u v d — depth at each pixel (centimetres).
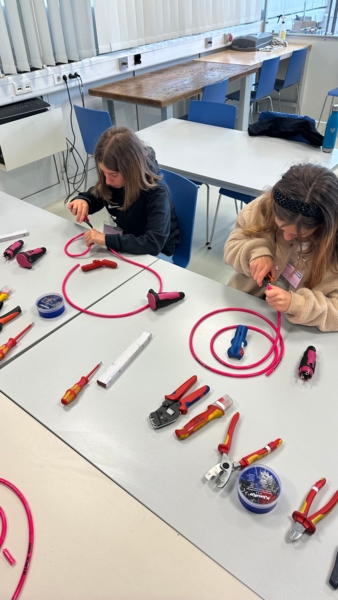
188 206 179
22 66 270
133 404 93
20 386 98
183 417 90
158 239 149
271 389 96
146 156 154
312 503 74
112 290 128
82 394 95
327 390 95
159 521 73
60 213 325
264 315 117
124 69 339
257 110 505
